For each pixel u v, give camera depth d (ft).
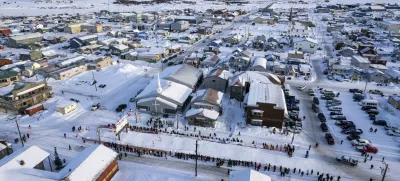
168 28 502.38
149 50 338.34
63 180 107.65
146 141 157.89
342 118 185.37
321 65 310.86
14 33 456.45
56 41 405.80
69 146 149.69
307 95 228.02
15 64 279.90
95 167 118.52
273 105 169.99
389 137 164.96
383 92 234.99
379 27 532.73
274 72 275.80
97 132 166.30
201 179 128.26
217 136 164.45
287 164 139.54
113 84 247.29
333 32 469.57
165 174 131.44
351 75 271.08
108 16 654.94
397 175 132.36
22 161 119.03
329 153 149.28
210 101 184.55
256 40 393.50
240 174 116.98
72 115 189.06
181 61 317.01
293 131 169.68
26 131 168.14
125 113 192.65
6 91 220.64
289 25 561.43
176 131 169.17
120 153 145.18
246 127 174.40
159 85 190.49
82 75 268.21
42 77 261.65
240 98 211.61
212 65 295.48
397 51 336.29
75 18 608.60
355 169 136.67
